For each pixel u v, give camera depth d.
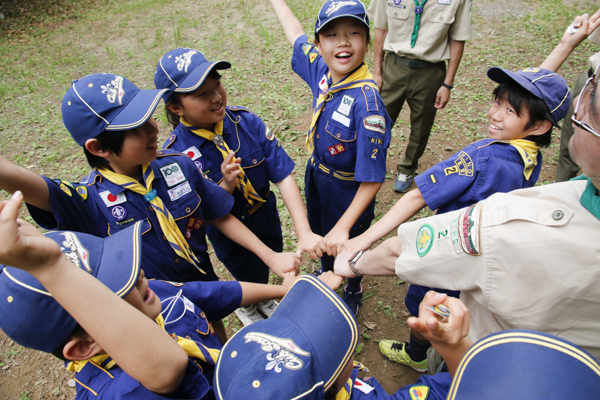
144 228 1.67
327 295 0.99
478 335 1.22
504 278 1.00
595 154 0.82
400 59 3.38
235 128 2.18
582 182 1.00
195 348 1.19
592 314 0.93
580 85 2.79
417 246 1.30
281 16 2.72
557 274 0.91
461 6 3.06
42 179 1.43
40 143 4.98
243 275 2.62
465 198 1.72
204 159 2.10
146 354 0.88
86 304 0.84
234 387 0.86
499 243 1.00
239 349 0.92
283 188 2.34
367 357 2.58
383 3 3.31
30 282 0.88
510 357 0.66
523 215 0.97
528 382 0.62
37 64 7.00
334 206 2.50
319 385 0.88
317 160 2.44
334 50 2.00
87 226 1.60
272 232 2.60
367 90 2.09
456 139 4.48
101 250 1.02
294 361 0.88
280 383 0.84
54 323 0.90
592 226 0.90
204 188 1.91
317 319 0.97
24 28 8.39
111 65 6.82
